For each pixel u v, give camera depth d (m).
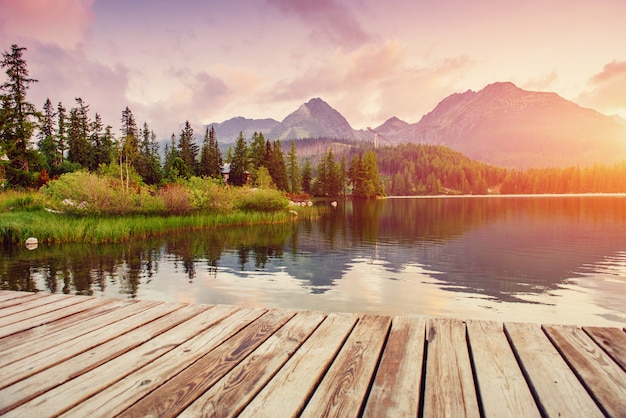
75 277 11.52
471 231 25.20
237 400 2.12
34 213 22.94
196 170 80.06
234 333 3.22
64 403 2.12
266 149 85.75
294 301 9.16
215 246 18.00
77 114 63.47
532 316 8.27
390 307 8.77
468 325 3.30
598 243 19.41
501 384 2.27
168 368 2.56
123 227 20.16
